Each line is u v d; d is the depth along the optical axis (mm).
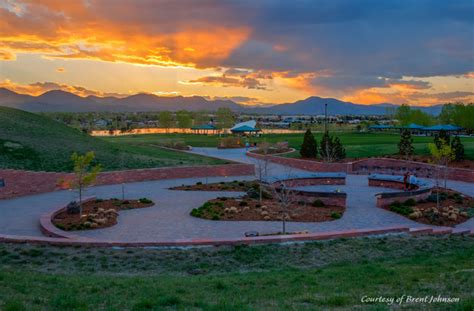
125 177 38031
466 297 10016
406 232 20234
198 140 92375
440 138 46625
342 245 17969
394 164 45875
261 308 9406
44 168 37562
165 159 48750
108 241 17281
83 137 54312
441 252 17734
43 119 56562
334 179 36844
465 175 38688
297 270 14883
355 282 12383
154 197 30656
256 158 57000
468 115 100062
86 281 12336
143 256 16125
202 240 17594
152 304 9562
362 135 92438
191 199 29875
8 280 11781
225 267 15328
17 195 30734
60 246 17016
